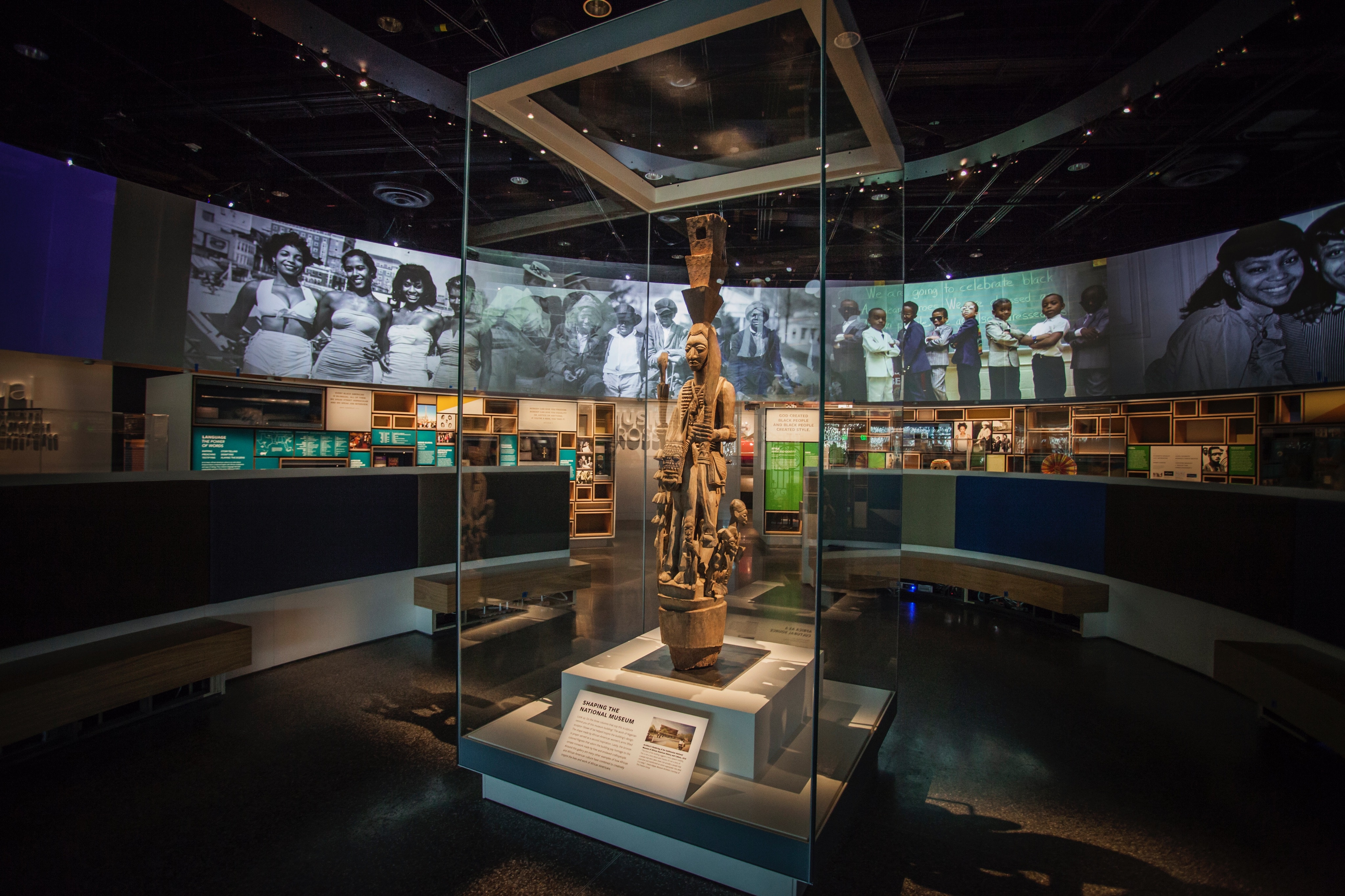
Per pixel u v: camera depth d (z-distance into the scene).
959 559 5.91
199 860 2.07
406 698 3.48
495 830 2.30
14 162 4.52
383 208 6.70
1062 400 6.35
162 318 5.37
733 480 3.48
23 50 4.11
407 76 4.50
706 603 2.51
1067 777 2.70
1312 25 3.45
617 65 2.18
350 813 2.38
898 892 1.96
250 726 3.11
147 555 3.23
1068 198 5.66
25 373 4.91
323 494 4.13
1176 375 5.57
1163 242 5.82
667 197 3.36
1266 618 3.45
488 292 2.68
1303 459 5.11
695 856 2.05
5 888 1.91
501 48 4.46
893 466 3.01
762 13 1.83
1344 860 2.13
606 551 4.51
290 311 6.20
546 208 2.97
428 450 7.53
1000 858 2.14
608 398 3.57
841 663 2.05
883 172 2.68
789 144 2.66
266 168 5.78
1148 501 4.38
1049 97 4.68
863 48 2.24
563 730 2.44
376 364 6.87
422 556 4.81
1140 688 3.74
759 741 2.14
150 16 3.82
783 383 3.14
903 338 3.23
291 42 4.05
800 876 1.76
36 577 2.79
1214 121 4.41
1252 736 3.10
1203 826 2.34
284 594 3.98
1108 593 4.71
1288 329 4.88
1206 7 3.70
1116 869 2.08
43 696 2.58
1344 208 4.53
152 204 5.25
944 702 3.52
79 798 2.44
